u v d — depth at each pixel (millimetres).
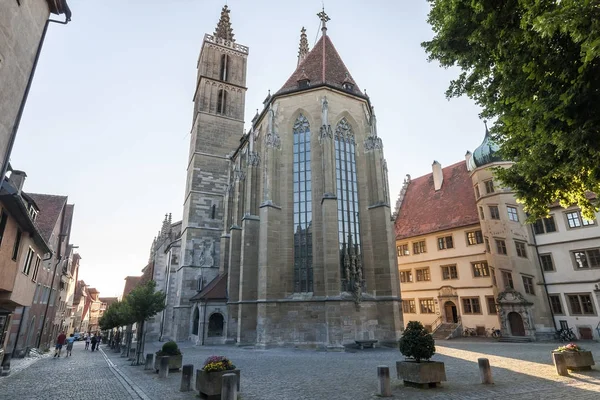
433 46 10805
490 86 10609
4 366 19375
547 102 7141
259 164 33156
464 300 38969
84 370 20812
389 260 27938
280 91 33250
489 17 7875
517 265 34688
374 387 12336
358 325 25938
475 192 39719
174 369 17969
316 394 11477
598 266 31922
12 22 11562
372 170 30719
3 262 17922
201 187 48125
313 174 29562
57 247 45312
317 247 27672
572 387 11680
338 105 32031
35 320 37062
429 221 45438
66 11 14258
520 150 9906
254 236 30953
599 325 30844
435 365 12320
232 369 11781
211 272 44656
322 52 36188
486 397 10586
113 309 44312
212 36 57594
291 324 26406
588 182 8555
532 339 31906
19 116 12805
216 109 53406
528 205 10961
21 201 17281
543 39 6766
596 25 5199
